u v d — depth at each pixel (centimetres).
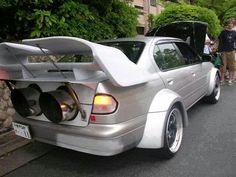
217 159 384
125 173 359
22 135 380
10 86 381
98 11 754
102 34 700
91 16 668
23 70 356
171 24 734
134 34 828
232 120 538
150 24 1490
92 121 311
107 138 306
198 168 363
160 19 1185
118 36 792
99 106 305
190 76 496
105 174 359
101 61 288
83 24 665
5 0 549
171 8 1174
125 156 400
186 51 531
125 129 318
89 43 293
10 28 630
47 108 326
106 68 291
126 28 805
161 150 375
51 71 359
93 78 315
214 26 1161
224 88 825
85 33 653
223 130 489
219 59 869
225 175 344
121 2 806
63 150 430
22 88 357
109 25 758
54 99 309
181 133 416
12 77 366
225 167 363
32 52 344
